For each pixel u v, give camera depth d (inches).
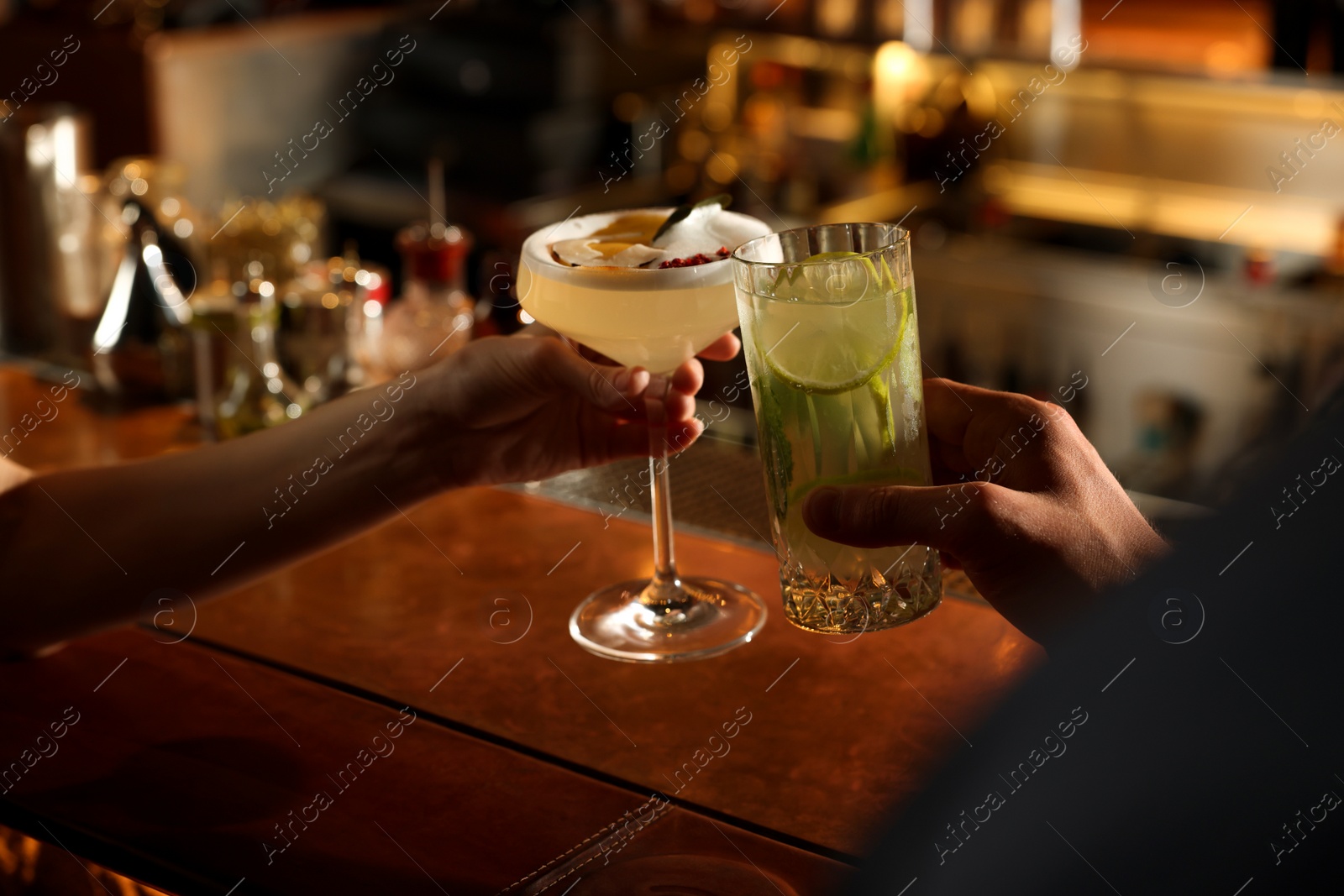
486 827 25.9
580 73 98.6
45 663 30.1
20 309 44.7
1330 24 81.0
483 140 98.7
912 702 28.0
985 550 25.6
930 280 84.7
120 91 94.2
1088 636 23.2
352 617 31.1
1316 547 21.2
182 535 30.8
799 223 87.7
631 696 28.6
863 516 25.8
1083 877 21.4
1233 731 21.1
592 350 32.4
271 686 29.2
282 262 44.4
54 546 30.6
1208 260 81.9
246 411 38.0
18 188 43.8
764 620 30.3
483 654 29.8
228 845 25.7
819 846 25.2
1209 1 89.7
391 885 24.9
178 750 27.7
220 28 98.3
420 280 40.3
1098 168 86.7
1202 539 21.9
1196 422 77.5
